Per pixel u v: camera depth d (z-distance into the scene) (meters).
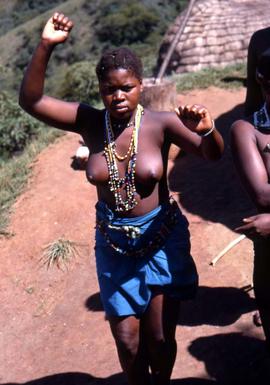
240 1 13.65
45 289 5.17
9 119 9.08
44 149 7.16
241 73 9.12
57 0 51.75
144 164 3.08
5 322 4.93
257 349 3.95
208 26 12.89
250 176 2.92
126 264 3.17
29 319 4.91
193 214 5.62
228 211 5.52
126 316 3.19
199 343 4.12
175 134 3.10
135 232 3.12
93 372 4.19
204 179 6.14
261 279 3.36
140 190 3.11
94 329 4.60
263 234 2.79
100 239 3.25
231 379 3.79
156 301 3.16
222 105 7.95
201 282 4.70
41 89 3.15
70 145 7.12
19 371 4.42
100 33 42.47
